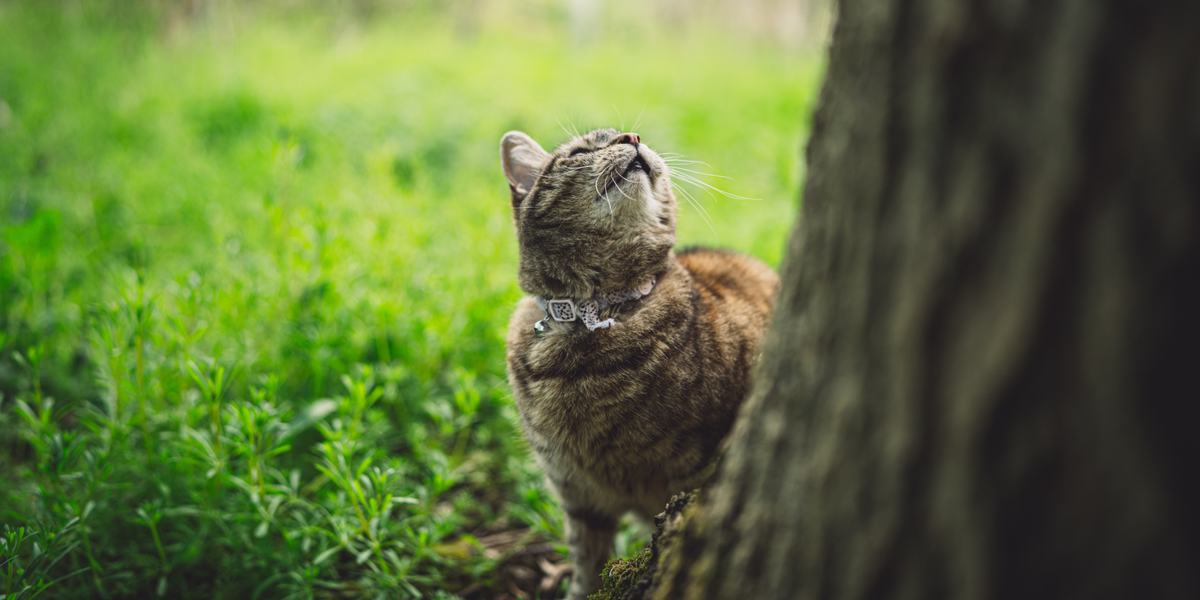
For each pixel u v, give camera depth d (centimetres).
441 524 297
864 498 136
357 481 272
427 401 383
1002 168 117
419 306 407
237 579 285
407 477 355
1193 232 105
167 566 277
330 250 392
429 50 1316
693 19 2141
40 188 595
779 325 165
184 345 318
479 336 413
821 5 1758
